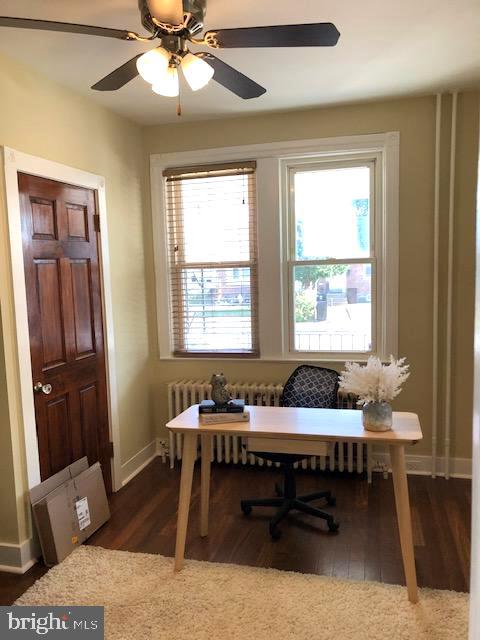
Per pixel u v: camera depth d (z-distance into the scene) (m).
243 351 3.81
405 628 1.98
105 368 3.29
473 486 1.13
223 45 1.85
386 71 2.79
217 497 3.23
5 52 2.38
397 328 3.46
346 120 3.40
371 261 3.54
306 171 3.61
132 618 2.07
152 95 3.04
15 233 2.42
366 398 2.26
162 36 1.84
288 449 2.35
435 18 2.18
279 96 3.16
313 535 2.73
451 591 2.21
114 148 3.39
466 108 3.20
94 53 2.42
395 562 2.46
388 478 3.47
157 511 3.08
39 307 2.61
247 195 3.68
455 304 3.35
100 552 2.59
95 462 3.16
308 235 3.66
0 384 2.38
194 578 2.34
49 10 2.06
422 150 3.30
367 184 3.52
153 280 3.90
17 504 2.44
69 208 2.90
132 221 3.65
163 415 4.00
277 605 2.13
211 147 3.66
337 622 2.02
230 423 2.40
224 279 3.81
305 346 3.75
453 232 3.30
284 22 2.20
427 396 3.46
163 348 3.94
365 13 2.13
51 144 2.73
